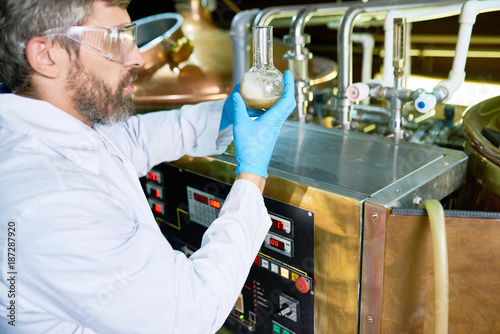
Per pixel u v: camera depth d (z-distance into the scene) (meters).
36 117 0.77
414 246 0.83
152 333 0.72
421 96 1.06
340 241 0.93
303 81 1.38
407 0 1.16
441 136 1.33
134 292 0.69
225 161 1.12
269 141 0.90
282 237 1.04
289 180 0.98
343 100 1.31
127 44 0.79
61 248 0.66
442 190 1.00
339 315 0.99
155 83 1.75
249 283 1.19
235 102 0.93
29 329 0.73
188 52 1.79
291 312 1.09
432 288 0.85
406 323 0.90
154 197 1.41
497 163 0.94
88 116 0.83
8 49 0.73
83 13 0.73
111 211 0.73
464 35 1.07
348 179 0.96
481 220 0.77
